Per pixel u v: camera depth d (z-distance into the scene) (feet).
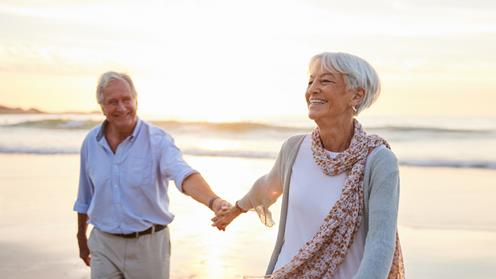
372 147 9.00
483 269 22.66
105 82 13.07
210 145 66.90
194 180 12.61
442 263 23.57
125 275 13.48
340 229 8.90
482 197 37.78
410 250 25.44
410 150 64.64
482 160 57.11
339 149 9.40
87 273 21.39
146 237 13.39
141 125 13.39
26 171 45.73
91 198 14.24
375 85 9.37
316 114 9.31
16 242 25.43
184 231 27.40
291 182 9.64
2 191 36.86
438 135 76.38
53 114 99.86
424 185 42.91
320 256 8.98
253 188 10.81
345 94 9.23
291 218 9.55
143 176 13.19
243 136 76.18
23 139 71.15
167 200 13.71
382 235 8.51
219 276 21.12
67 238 26.04
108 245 13.48
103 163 13.37
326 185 9.23
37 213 30.81
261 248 24.67
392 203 8.67
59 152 60.59
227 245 25.12
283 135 77.51
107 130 13.50
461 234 28.04
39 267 22.04
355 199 8.89
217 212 11.56
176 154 13.19
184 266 22.27
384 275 8.36
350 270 8.96
